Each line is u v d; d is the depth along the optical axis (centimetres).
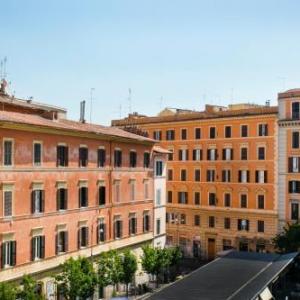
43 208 4241
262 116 7125
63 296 4219
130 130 6850
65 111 5934
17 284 3956
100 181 5006
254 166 7225
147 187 5891
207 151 7669
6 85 5544
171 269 6656
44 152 4253
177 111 8625
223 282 3288
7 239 3878
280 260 4175
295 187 6881
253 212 7219
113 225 5216
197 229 7794
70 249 4566
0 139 3800
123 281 4809
